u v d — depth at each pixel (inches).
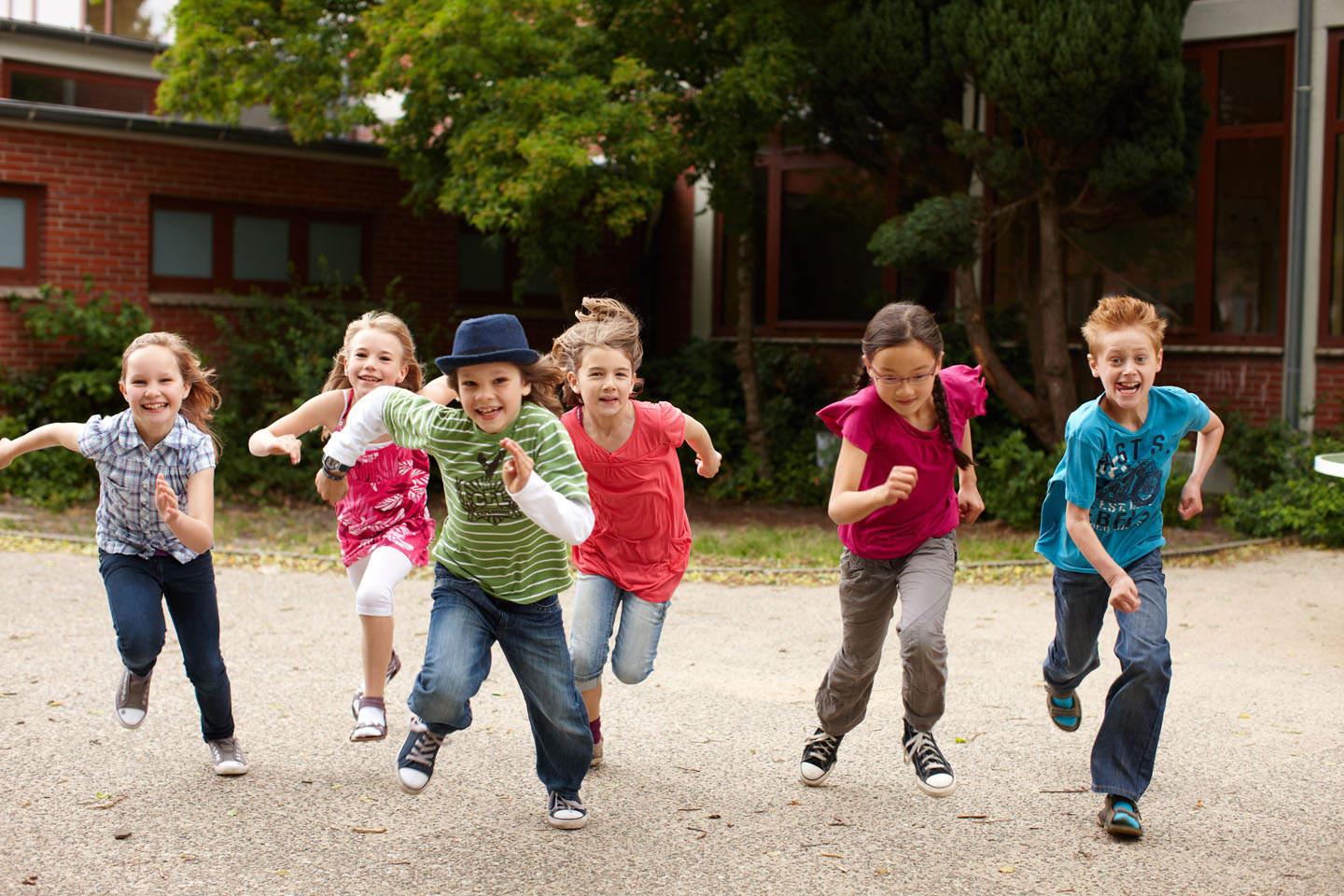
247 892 126.1
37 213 478.0
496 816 150.3
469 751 177.3
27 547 364.8
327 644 248.7
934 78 418.6
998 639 261.9
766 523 446.0
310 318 498.6
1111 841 143.7
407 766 138.6
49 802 151.9
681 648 250.4
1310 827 148.7
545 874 132.1
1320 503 391.9
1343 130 445.1
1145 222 480.1
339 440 150.1
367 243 548.1
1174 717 199.8
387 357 175.9
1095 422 149.6
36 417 468.8
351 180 535.5
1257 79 460.4
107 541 159.6
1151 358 145.7
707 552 375.6
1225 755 178.7
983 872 134.0
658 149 416.8
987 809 154.7
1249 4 455.5
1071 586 159.8
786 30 439.5
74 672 218.8
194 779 161.8
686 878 131.3
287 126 534.9
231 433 483.8
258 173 514.9
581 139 407.5
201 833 142.5
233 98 458.6
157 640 156.6
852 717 162.6
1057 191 434.6
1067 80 385.1
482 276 578.2
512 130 408.8
